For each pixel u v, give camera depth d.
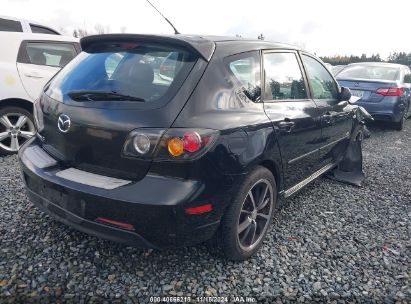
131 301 2.24
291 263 2.75
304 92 3.49
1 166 4.43
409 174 5.08
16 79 4.86
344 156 4.70
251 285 2.47
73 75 2.68
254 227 2.74
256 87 2.78
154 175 2.15
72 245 2.75
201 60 2.40
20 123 4.95
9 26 6.18
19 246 2.70
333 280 2.58
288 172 3.09
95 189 2.18
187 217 2.16
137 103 2.23
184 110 2.20
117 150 2.21
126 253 2.70
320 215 3.59
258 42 3.01
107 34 2.69
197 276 2.51
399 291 2.51
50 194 2.42
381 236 3.25
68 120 2.40
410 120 10.47
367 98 7.79
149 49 2.54
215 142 2.22
